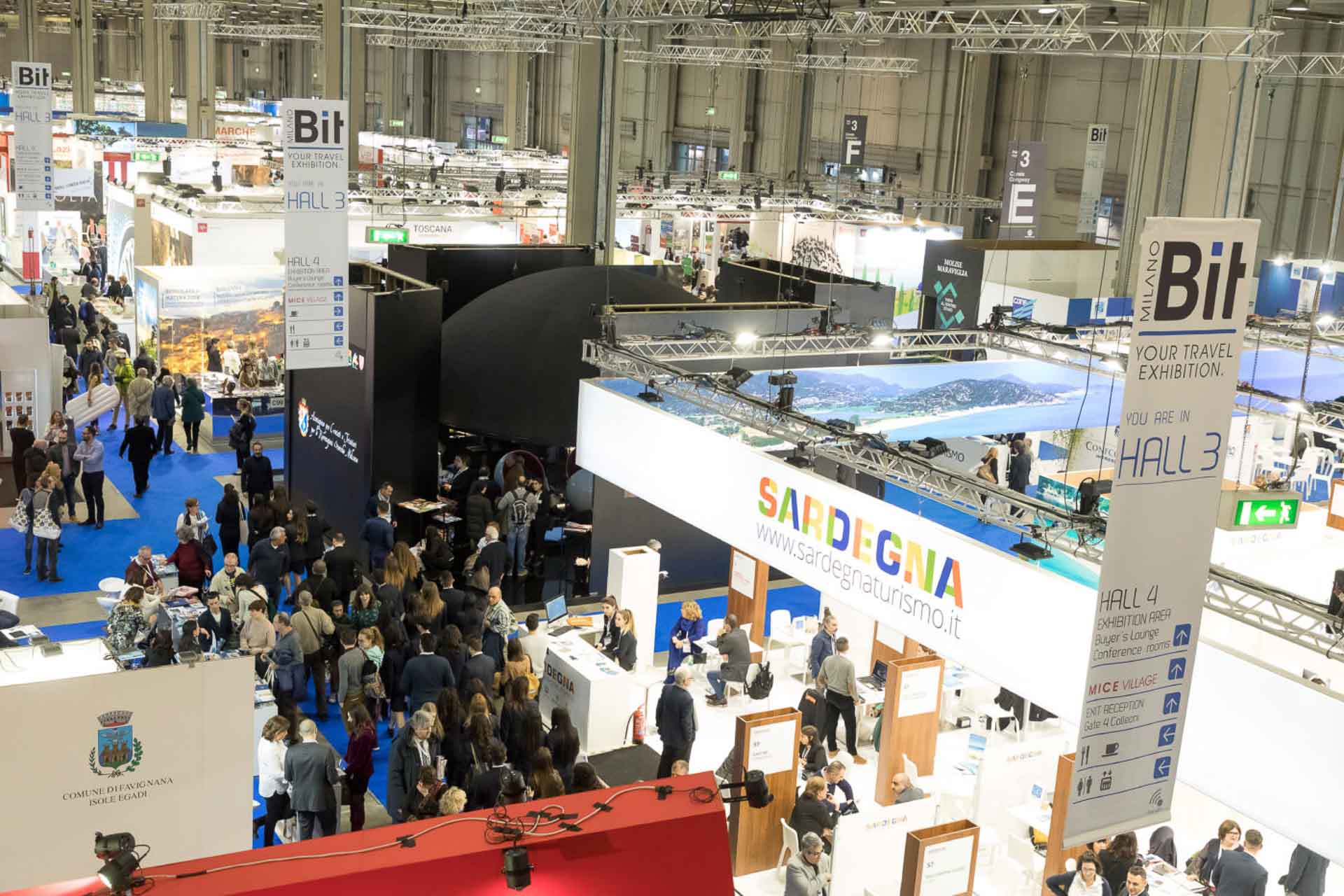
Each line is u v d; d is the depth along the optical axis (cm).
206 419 1981
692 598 1491
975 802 979
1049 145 2766
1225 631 965
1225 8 1548
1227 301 489
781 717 926
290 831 888
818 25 2328
